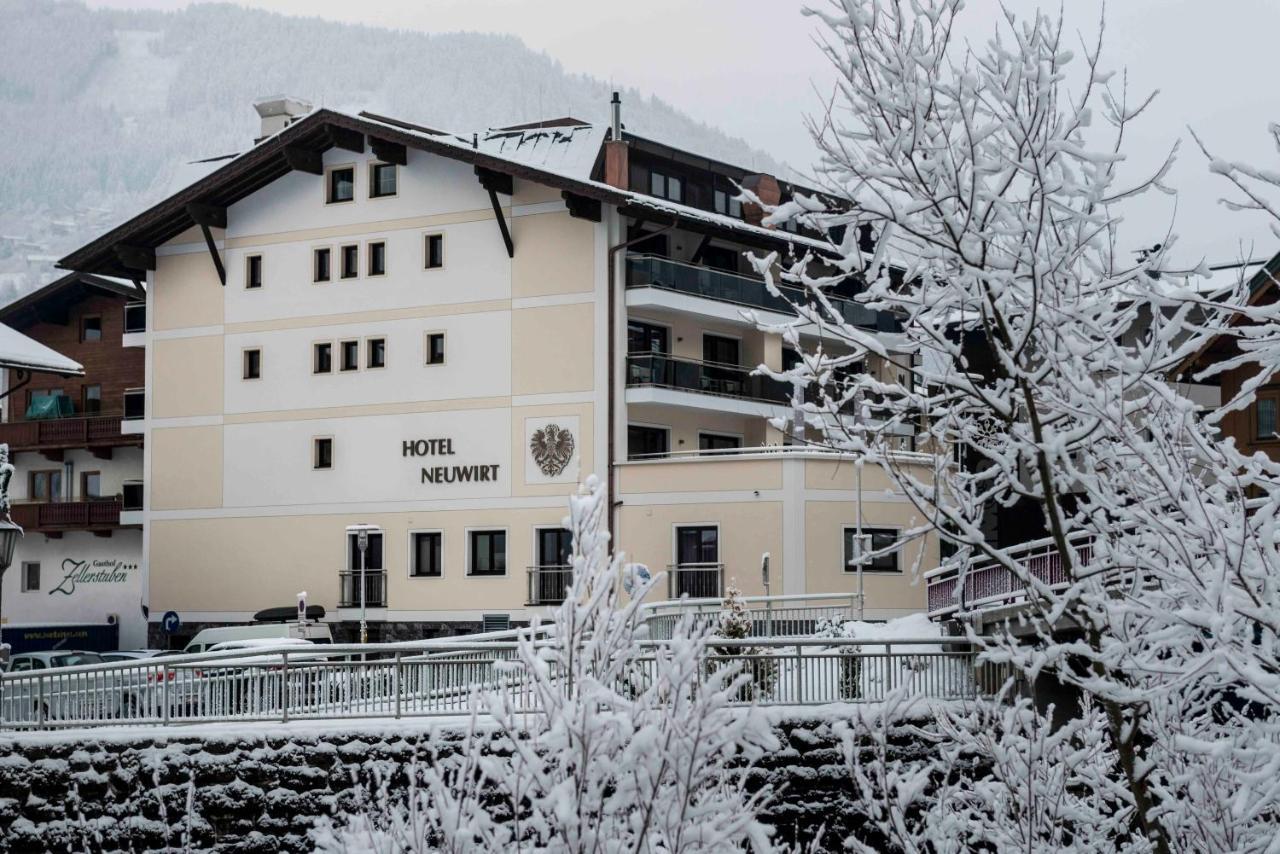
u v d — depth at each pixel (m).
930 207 10.49
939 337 10.96
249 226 46.00
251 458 45.53
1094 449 10.84
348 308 44.62
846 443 11.36
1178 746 8.67
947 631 30.53
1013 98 10.42
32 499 52.88
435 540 43.25
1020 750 12.12
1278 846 9.26
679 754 8.91
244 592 45.31
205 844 21.30
